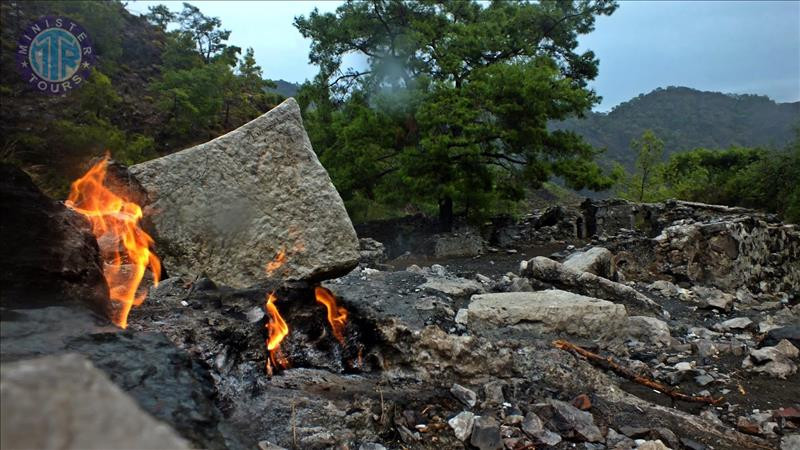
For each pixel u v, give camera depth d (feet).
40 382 2.43
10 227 7.89
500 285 24.36
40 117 67.77
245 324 12.35
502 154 58.90
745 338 20.70
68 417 2.36
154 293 13.26
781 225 40.29
